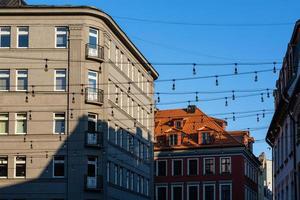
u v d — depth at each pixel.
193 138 91.62
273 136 50.03
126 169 63.03
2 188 52.69
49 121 53.56
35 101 53.84
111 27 57.41
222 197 88.38
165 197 91.12
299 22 34.94
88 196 53.16
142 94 70.88
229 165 88.75
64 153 53.25
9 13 54.28
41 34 54.28
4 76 54.12
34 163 53.12
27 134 53.38
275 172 50.47
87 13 54.41
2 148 53.28
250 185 95.19
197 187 89.75
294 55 37.22
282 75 42.38
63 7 54.22
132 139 65.94
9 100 53.78
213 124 92.25
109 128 56.78
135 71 67.94
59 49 54.12
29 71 53.97
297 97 32.72
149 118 74.69
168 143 92.12
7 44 54.38
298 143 33.69
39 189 52.69
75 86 53.75
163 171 91.81
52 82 53.84
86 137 53.56
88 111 54.12
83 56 54.19
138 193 67.88
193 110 94.50
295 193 34.50
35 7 54.19
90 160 54.06
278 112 41.72
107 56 56.34
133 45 65.12
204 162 90.06
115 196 58.31
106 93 55.59
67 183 52.75
